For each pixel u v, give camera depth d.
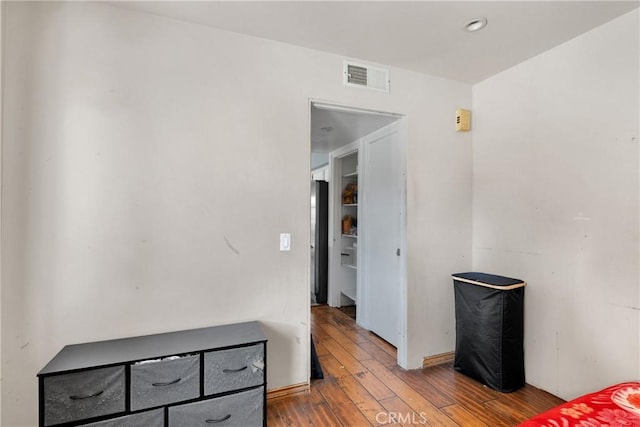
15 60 1.62
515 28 1.97
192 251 1.95
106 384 1.48
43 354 1.67
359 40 2.13
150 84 1.86
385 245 3.09
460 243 2.76
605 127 1.91
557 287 2.15
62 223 1.70
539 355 2.25
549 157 2.22
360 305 3.60
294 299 2.20
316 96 2.26
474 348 2.37
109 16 1.79
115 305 1.79
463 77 2.70
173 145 1.91
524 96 2.39
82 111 1.73
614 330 1.86
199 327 1.96
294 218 2.20
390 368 2.59
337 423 1.89
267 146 2.13
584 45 2.02
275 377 2.15
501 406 2.05
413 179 2.59
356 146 3.65
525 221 2.37
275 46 2.15
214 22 1.94
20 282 1.63
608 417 1.19
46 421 1.39
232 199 2.04
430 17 1.87
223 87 2.02
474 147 2.81
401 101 2.55
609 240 1.89
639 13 1.76
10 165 1.61
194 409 1.63
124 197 1.81
